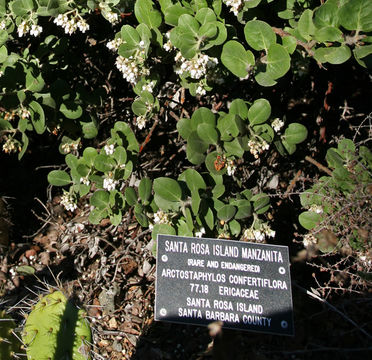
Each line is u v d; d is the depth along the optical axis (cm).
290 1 56
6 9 60
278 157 71
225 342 40
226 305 50
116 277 70
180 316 50
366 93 79
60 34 67
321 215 59
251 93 68
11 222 78
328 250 58
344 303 56
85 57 72
